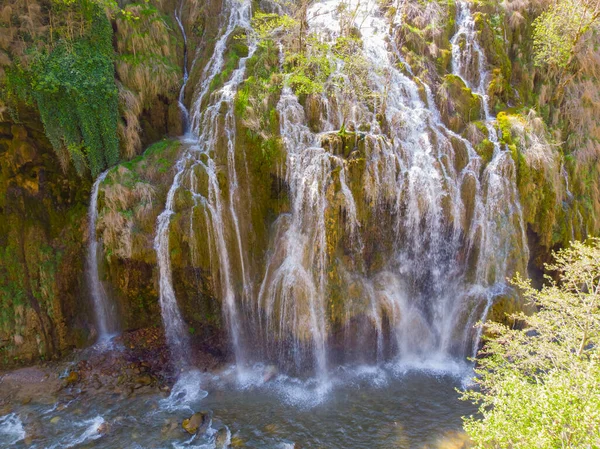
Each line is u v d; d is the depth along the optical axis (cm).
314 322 1069
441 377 1099
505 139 1257
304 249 1093
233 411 970
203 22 1462
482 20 1437
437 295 1248
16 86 1021
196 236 1080
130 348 1177
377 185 1114
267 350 1143
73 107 1100
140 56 1246
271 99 1205
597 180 1434
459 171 1235
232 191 1134
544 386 580
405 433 899
